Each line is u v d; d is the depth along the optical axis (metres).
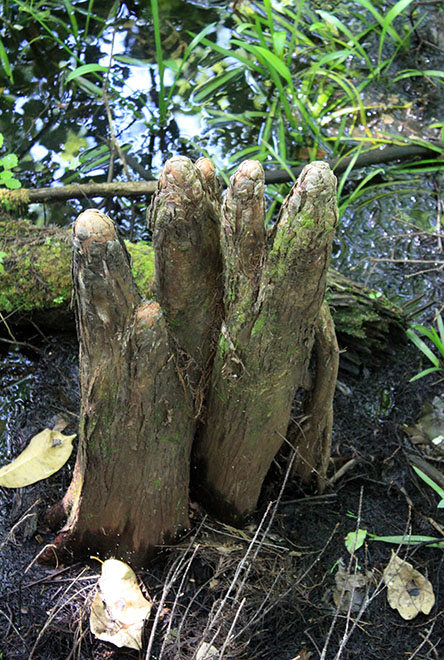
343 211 3.26
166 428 1.83
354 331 2.65
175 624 1.98
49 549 2.11
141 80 3.77
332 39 3.94
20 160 3.37
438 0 4.22
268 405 1.89
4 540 2.16
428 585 2.13
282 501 2.31
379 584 2.07
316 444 2.23
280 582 2.07
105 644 1.95
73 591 2.05
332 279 2.71
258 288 1.67
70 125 3.54
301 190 1.50
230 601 2.03
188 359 1.88
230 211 1.60
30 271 2.62
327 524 2.27
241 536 2.16
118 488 1.92
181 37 3.98
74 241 1.55
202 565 2.09
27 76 3.73
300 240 1.54
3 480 2.25
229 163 3.39
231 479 2.08
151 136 3.52
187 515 2.11
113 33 3.66
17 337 2.77
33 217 3.11
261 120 3.63
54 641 1.95
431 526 2.30
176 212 1.60
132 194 3.10
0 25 3.92
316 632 2.03
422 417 2.64
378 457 2.50
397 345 2.84
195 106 3.68
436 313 2.94
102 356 1.70
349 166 3.26
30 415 2.53
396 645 2.02
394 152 3.47
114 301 1.62
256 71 3.82
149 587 2.05
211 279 1.79
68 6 3.68
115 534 2.04
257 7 4.14
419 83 3.88
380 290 3.02
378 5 4.22
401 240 3.21
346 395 2.68
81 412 1.84
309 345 1.84
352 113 3.72
